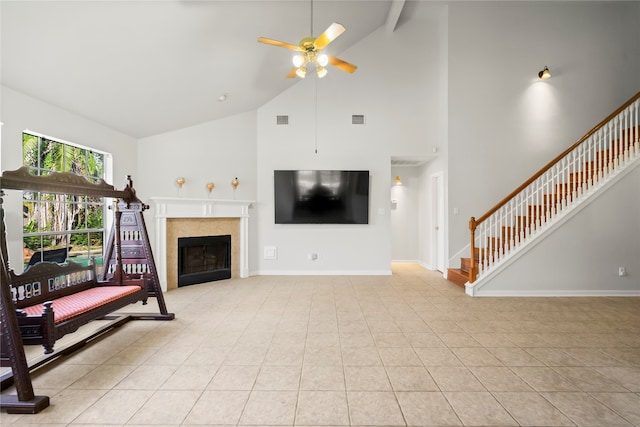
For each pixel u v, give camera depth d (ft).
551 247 14.24
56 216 11.81
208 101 15.57
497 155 18.01
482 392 6.64
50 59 9.18
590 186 14.35
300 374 7.38
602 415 5.87
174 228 15.93
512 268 14.34
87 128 12.64
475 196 18.01
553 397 6.46
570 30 17.98
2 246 7.73
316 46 10.28
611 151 14.73
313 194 18.75
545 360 8.08
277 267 19.04
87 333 9.91
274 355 8.38
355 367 7.72
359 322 10.89
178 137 16.74
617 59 18.03
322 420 5.74
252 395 6.53
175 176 16.63
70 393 6.61
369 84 19.10
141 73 11.54
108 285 10.66
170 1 9.27
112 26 9.14
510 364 7.87
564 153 14.40
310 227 19.01
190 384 6.95
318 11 13.84
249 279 17.80
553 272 14.25
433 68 19.16
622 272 14.14
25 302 8.12
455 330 10.14
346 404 6.22
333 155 19.04
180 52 11.51
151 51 10.76
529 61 18.01
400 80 19.11
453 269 17.60
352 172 18.76
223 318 11.32
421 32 19.11
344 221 18.85
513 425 5.60
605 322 10.86
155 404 6.22
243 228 18.30
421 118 19.13
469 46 17.98
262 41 10.05
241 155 18.35
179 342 9.23
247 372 7.48
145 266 11.84
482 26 17.97
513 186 17.99
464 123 18.02
